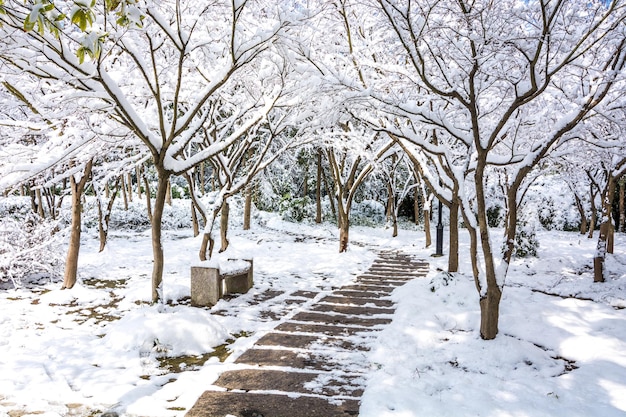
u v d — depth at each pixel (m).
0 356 4.91
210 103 8.96
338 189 14.09
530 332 5.85
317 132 12.19
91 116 6.44
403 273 11.20
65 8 5.88
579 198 21.89
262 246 14.75
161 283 6.47
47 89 6.97
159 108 6.04
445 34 5.57
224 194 9.13
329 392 4.11
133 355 4.98
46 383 4.17
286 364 4.80
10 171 6.02
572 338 5.53
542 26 5.02
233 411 3.70
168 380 4.41
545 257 13.14
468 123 7.37
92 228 19.58
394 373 4.57
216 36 6.84
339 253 13.83
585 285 9.18
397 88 7.13
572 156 9.57
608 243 13.63
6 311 6.91
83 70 5.19
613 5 4.54
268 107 7.34
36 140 9.38
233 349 5.31
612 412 3.63
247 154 19.83
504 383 4.31
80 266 10.89
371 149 13.64
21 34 4.87
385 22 6.21
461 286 7.56
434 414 3.61
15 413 3.60
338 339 5.70
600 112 5.80
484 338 5.49
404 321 6.38
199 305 7.45
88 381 4.26
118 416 3.60
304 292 8.73
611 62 6.24
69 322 6.45
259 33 6.07
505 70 5.69
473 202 22.25
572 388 4.17
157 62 7.39
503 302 7.15
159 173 6.43
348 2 7.01
